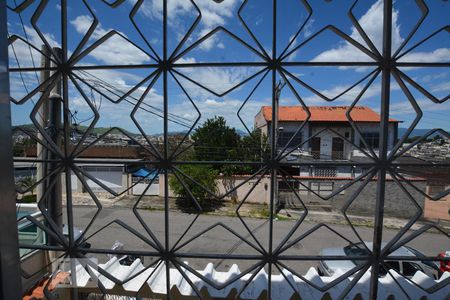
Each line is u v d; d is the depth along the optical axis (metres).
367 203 11.45
